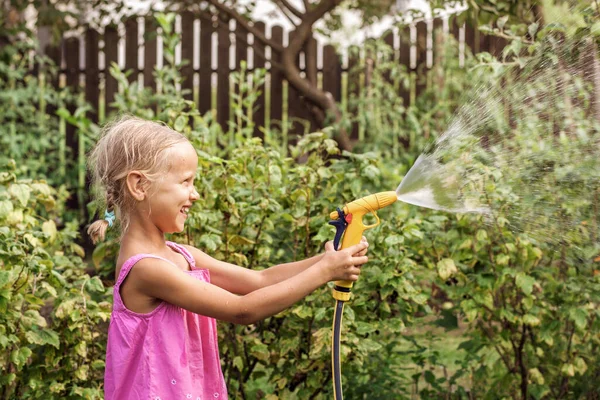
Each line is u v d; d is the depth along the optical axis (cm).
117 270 204
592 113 249
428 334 356
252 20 738
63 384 278
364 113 688
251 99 537
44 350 294
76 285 298
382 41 716
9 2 759
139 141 200
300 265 224
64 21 762
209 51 746
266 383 348
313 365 303
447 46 675
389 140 670
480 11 396
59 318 279
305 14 731
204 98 748
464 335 342
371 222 311
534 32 310
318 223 309
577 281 313
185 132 338
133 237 204
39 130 695
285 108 754
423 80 723
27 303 294
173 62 593
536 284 306
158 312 199
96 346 296
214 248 288
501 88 246
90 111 754
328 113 721
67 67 759
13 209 306
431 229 310
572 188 246
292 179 315
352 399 334
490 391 339
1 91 691
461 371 346
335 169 334
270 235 334
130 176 199
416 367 382
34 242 278
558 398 338
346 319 286
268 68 746
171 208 200
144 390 196
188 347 204
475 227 313
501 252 319
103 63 758
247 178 325
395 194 206
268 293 194
